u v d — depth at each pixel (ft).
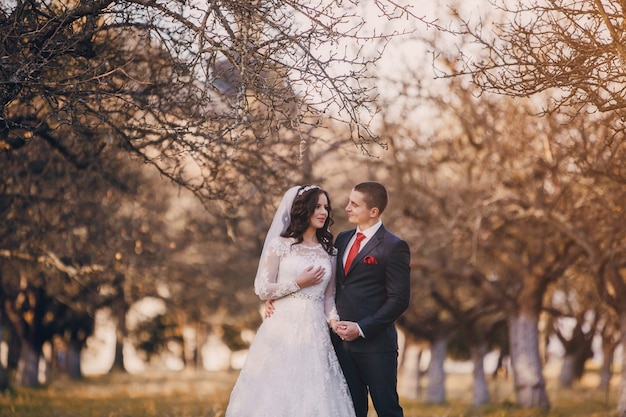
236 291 99.04
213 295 99.81
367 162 58.70
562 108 45.21
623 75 23.49
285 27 22.65
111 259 54.60
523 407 64.13
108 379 112.68
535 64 24.72
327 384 21.80
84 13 23.94
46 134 34.60
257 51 22.63
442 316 92.89
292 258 22.49
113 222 55.72
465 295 87.66
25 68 22.81
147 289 84.43
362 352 22.27
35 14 25.11
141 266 59.31
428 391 85.10
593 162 40.70
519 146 53.57
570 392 89.15
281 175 36.91
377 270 22.44
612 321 77.30
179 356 147.43
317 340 22.09
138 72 32.17
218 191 34.24
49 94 24.12
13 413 44.11
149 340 132.77
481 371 79.97
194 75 24.94
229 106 23.27
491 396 86.43
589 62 24.82
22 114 32.55
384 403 22.09
